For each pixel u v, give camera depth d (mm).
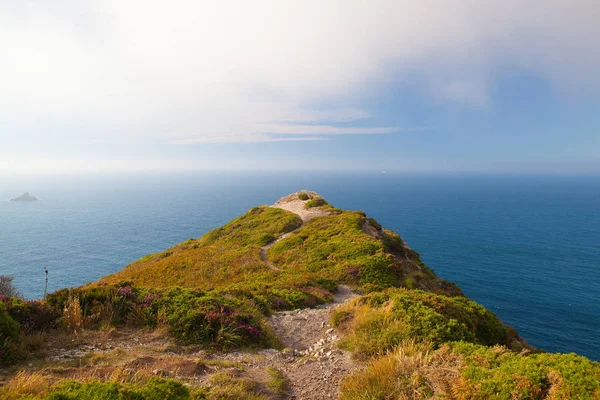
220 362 8766
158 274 31656
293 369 9117
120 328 10016
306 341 11898
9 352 7133
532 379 5848
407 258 31203
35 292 99812
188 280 28141
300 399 7449
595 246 142125
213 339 10211
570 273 104375
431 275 29891
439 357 7688
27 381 5785
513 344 12781
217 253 36219
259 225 46250
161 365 7848
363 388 7207
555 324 68688
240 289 16328
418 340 9344
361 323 11055
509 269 109125
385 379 7219
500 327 13062
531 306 78000
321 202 54000
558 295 85125
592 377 5434
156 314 10812
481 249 137500
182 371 7730
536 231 178250
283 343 11500
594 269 108625
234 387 7121
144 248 171125
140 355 8266
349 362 9273
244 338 10719
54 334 8789
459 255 127750
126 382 6496
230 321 10984
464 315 12055
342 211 46375
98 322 9992
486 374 6434
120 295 11375
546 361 6309
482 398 5852
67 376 6672
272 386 7781
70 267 133250
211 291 15375
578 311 74938
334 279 22672
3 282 24172
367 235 31219
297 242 33281
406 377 7191
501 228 187750
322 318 14195
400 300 12211
